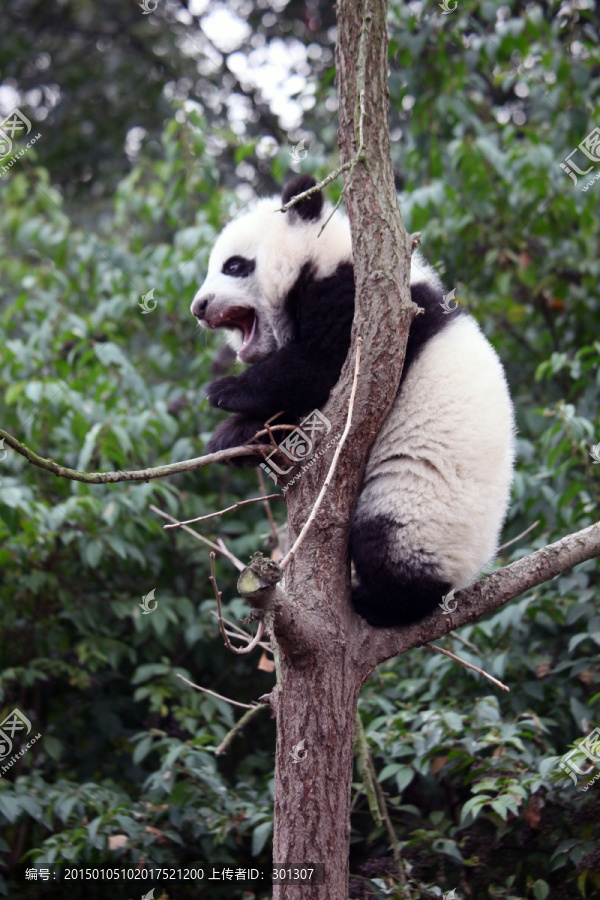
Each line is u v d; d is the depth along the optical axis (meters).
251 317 5.36
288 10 10.58
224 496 6.69
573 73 7.09
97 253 7.55
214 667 6.41
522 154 6.78
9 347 6.59
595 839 4.36
